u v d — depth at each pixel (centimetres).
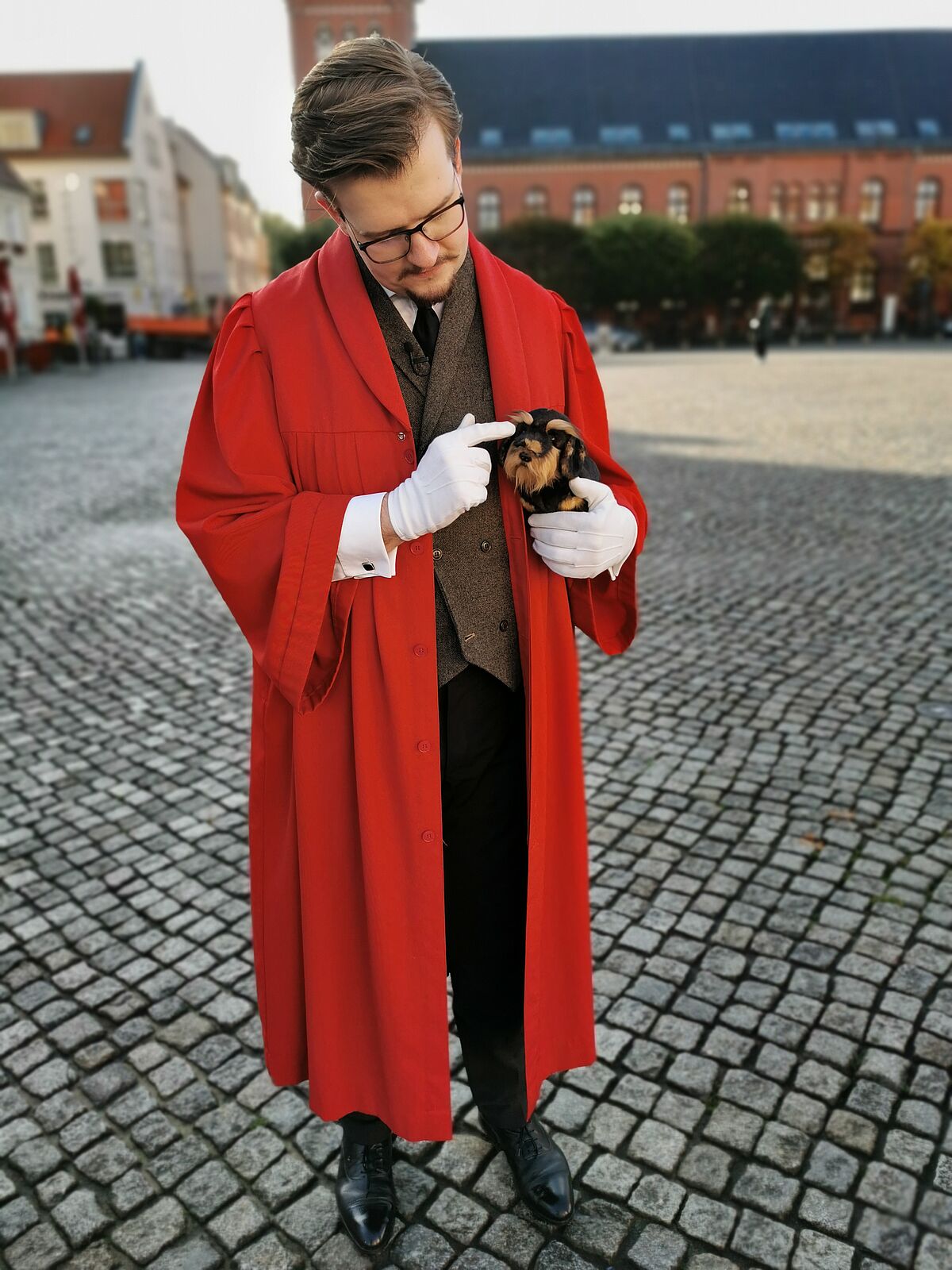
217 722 388
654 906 257
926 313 4591
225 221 6212
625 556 148
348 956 153
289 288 140
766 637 451
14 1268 167
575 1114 193
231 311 142
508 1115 175
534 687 144
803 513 692
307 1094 203
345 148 107
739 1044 209
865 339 4212
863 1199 173
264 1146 190
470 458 124
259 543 133
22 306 3212
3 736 380
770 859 276
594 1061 191
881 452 938
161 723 388
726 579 544
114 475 980
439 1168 184
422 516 125
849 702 377
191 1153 189
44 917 264
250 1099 202
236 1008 228
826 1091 196
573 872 165
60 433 1338
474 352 138
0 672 450
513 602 146
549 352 147
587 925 170
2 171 3127
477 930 162
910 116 4772
